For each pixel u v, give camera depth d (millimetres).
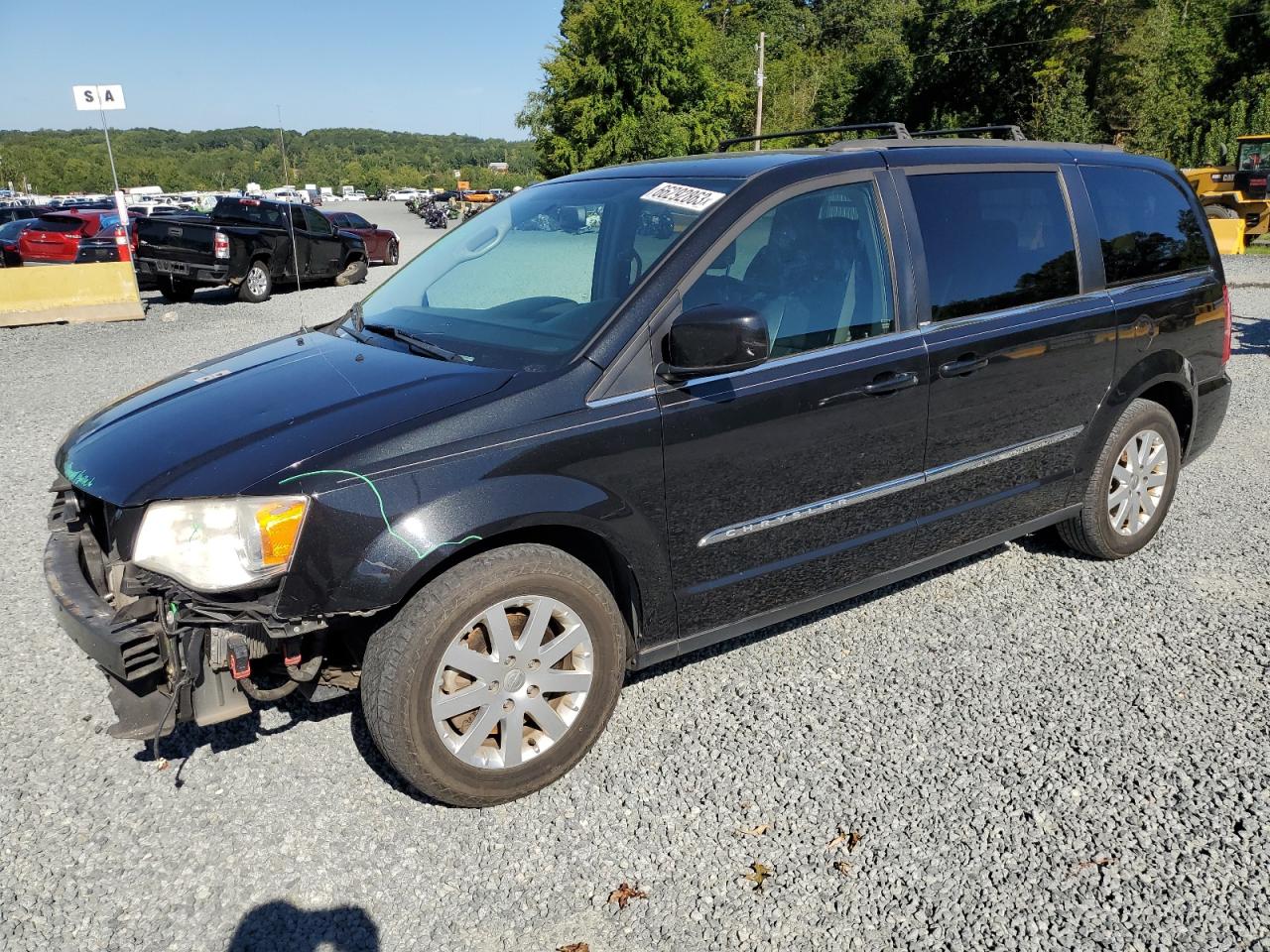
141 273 15859
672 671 3672
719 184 3338
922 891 2537
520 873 2629
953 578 4484
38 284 13367
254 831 2793
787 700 3459
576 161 38375
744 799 2914
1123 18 38594
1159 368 4434
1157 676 3580
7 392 8828
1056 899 2494
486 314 3371
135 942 2389
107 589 2908
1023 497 4070
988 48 42500
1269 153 22828
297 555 2488
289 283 18062
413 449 2645
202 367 3629
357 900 2529
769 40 64375
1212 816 2799
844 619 4090
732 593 3283
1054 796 2900
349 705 3459
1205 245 4766
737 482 3164
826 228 3393
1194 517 5203
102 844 2736
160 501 2561
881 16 76000
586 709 2982
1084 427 4207
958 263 3709
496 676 2795
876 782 2984
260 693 2748
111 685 2713
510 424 2764
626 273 3184
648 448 2947
